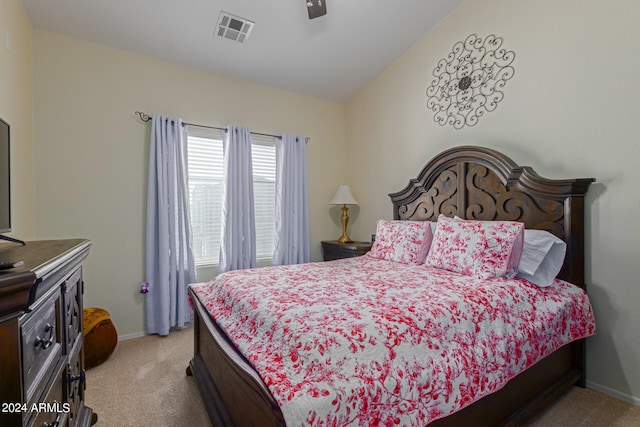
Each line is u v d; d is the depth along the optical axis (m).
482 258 1.94
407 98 3.25
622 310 1.85
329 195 4.06
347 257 3.49
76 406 1.34
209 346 1.82
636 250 1.80
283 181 3.56
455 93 2.77
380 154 3.62
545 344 1.62
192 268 2.98
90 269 2.64
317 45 2.99
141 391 1.94
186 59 2.98
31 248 1.15
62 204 2.52
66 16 2.35
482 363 1.31
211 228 3.24
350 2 2.54
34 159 2.41
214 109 3.23
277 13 2.53
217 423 1.44
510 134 2.38
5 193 1.14
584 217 2.00
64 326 1.11
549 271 1.92
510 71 2.37
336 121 4.12
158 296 2.83
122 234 2.77
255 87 3.50
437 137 2.95
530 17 2.25
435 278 1.93
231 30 2.66
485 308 1.49
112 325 2.37
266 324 1.31
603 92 1.91
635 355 1.81
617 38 1.85
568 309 1.79
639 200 1.78
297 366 1.04
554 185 2.02
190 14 2.45
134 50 2.80
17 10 2.05
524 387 1.60
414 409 1.07
